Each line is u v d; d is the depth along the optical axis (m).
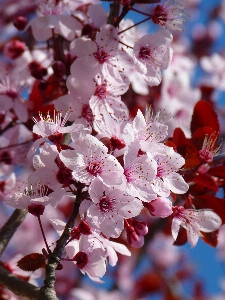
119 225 0.49
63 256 0.52
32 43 0.70
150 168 0.49
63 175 0.49
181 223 0.53
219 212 0.56
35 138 0.62
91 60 0.56
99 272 0.51
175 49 0.76
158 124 0.51
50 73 0.64
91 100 0.55
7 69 0.63
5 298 0.60
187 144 0.56
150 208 0.50
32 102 0.61
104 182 0.48
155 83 0.56
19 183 0.64
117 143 0.50
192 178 0.55
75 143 0.49
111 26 0.56
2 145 0.62
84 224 0.50
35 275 0.59
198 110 0.58
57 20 0.59
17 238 0.77
